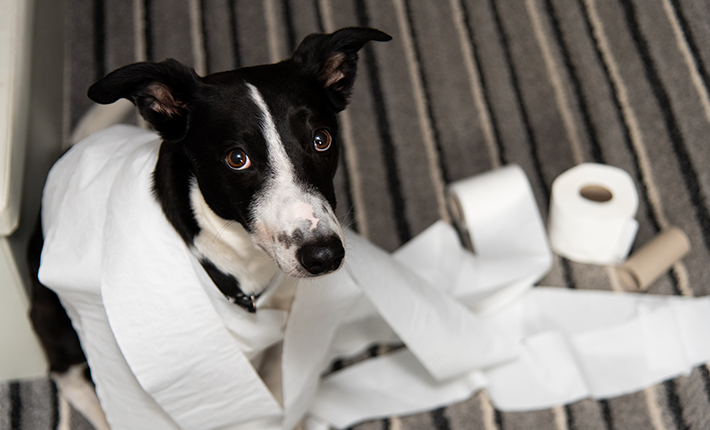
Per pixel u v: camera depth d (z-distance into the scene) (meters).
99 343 1.30
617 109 2.27
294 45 2.41
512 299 1.87
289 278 1.32
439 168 2.17
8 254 1.43
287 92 1.15
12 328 1.58
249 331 1.33
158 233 1.19
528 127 2.26
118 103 1.71
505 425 1.66
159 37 2.41
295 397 1.43
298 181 1.10
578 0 2.54
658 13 2.48
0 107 1.44
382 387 1.72
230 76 1.17
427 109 2.30
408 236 2.03
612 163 2.16
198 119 1.15
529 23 2.50
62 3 2.40
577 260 1.99
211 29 2.44
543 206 2.09
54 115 2.05
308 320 1.37
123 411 1.36
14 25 1.58
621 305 1.84
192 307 1.21
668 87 2.30
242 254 1.26
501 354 1.66
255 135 1.11
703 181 2.09
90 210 1.26
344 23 2.47
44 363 1.71
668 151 2.16
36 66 1.86
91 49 2.38
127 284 1.18
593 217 1.85
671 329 1.74
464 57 2.41
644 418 1.65
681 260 1.94
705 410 1.65
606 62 2.38
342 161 2.17
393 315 1.46
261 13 2.49
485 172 2.13
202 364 1.25
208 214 1.20
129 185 1.22
